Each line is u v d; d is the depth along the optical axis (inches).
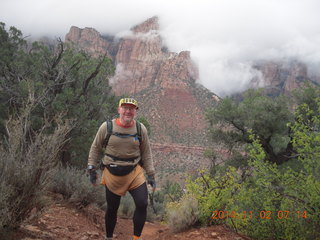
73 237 179.8
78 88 678.5
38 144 150.5
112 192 153.2
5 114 565.6
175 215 235.1
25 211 146.9
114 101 775.1
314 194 203.8
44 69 664.4
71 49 709.3
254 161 241.0
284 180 226.4
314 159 220.4
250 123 801.6
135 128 151.9
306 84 812.6
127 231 288.2
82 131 602.9
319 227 207.8
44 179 152.2
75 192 270.4
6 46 699.4
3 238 134.2
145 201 149.9
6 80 629.9
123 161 150.3
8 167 140.8
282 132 802.2
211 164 382.3
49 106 541.6
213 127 923.4
